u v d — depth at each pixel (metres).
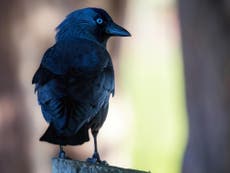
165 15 30.97
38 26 20.66
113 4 21.41
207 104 19.41
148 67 31.42
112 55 21.27
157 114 31.27
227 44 19.05
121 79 21.39
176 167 29.42
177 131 30.97
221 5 18.97
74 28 14.76
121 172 10.71
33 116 20.62
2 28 20.61
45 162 20.62
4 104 20.58
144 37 30.81
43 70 13.10
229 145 19.27
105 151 20.77
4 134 20.56
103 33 14.89
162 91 31.47
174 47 31.61
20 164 20.59
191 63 19.59
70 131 12.16
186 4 19.50
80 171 10.95
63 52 13.38
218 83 19.22
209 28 19.17
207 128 19.50
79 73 13.04
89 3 20.95
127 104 21.41
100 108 13.28
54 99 12.55
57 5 20.67
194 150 19.80
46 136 12.11
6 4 20.47
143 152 30.05
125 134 21.11
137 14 28.84
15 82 20.64
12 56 20.61
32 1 20.62
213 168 19.48
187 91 19.84
